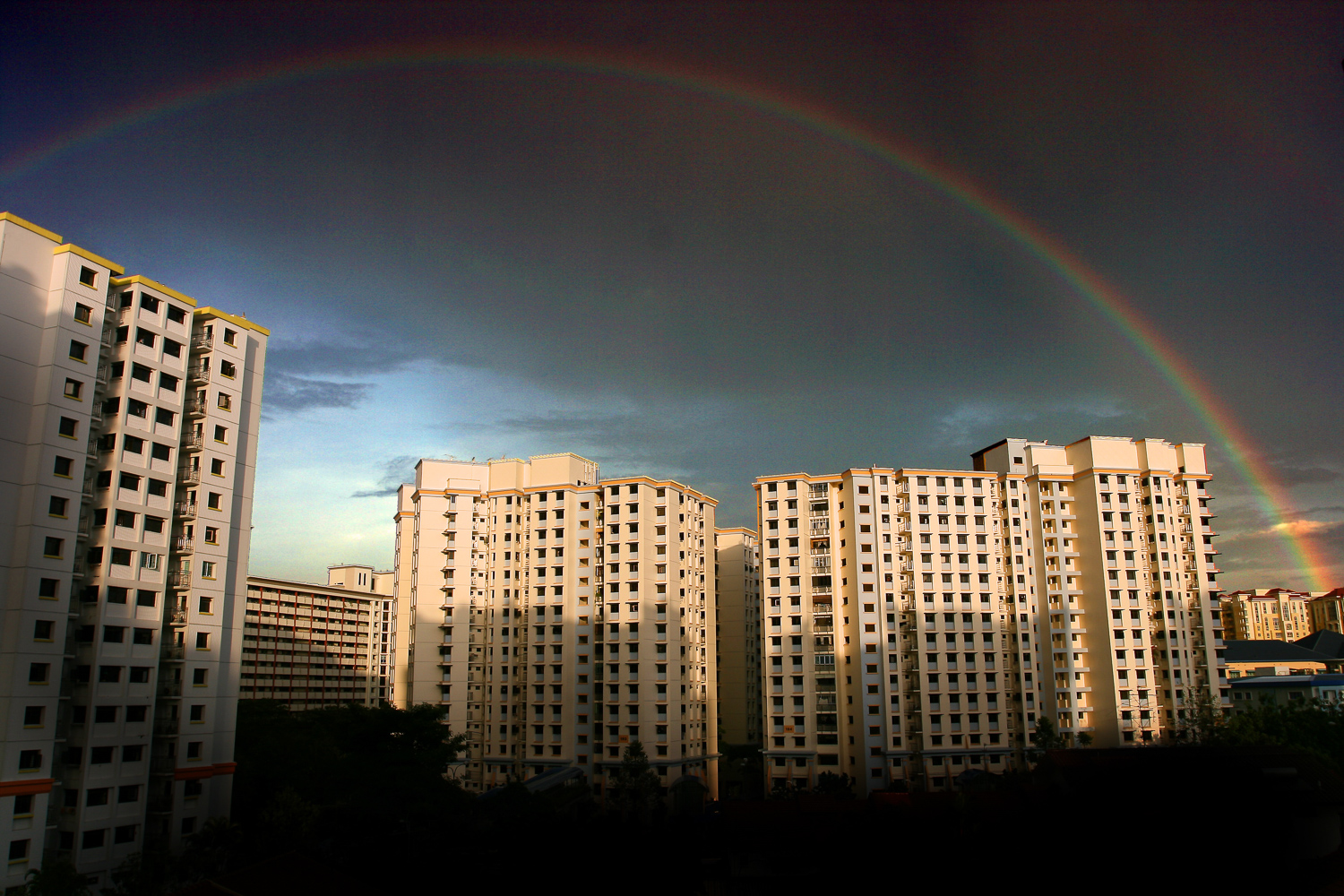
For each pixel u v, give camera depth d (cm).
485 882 8131
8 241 7025
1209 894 5178
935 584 13975
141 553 7581
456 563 15112
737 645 17462
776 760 13675
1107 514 14600
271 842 7750
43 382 7106
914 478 14375
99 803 7044
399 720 9838
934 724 13450
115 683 7262
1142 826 6088
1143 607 14362
